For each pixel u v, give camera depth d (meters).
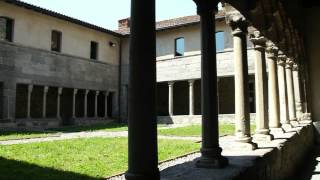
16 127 26.27
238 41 8.22
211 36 6.29
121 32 37.91
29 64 27.92
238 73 8.20
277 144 9.12
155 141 4.11
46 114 30.77
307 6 21.53
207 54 6.26
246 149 7.92
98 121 34.09
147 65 4.08
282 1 12.00
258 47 10.02
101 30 34.44
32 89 28.34
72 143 14.08
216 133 6.13
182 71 33.59
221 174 5.37
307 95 20.92
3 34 26.69
